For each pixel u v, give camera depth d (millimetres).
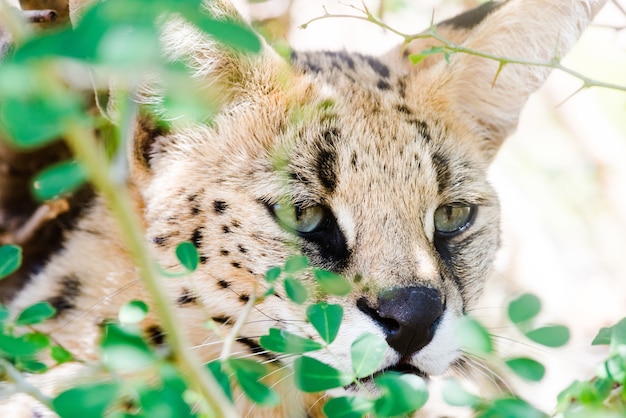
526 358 4715
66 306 6992
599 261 11656
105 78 5727
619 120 13539
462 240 7266
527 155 12633
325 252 6465
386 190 6566
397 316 5949
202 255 6539
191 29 6152
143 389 3990
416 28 11922
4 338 4590
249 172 6648
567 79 12930
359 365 4535
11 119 2877
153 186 6734
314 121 6793
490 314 7793
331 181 6578
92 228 7152
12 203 8500
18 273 8258
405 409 4387
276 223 6531
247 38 2953
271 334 4758
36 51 2697
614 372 5117
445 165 7039
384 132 6852
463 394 4621
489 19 7484
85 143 3027
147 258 3359
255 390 4359
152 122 6711
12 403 6227
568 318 10250
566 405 5062
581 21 7949
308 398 7090
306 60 7711
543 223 11836
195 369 3730
